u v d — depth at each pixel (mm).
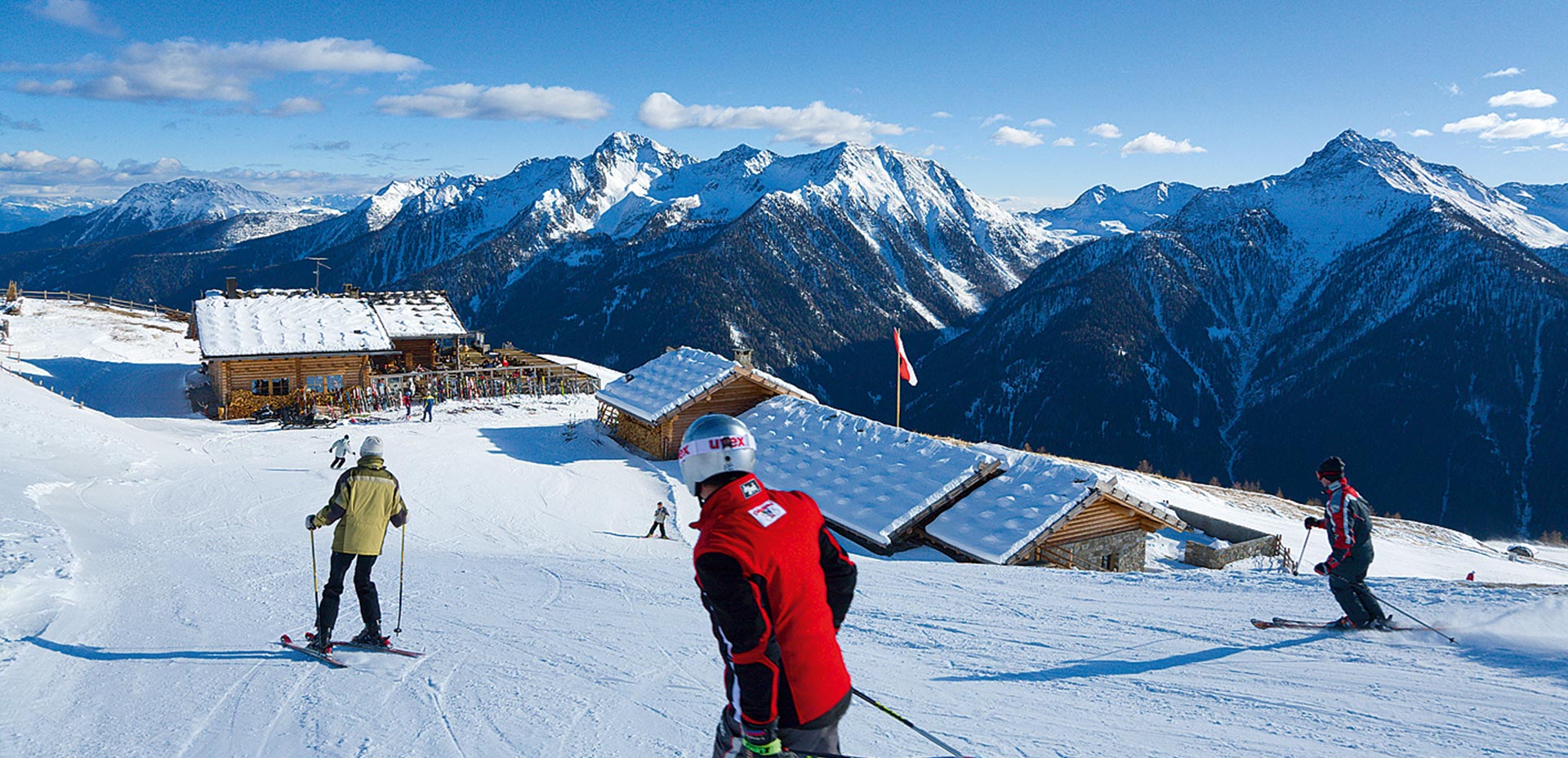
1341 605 7824
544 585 11375
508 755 4953
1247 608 8828
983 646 7699
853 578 2824
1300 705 5703
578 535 25656
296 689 6418
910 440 29000
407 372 56781
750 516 2564
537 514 27922
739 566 2434
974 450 27922
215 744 5359
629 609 9656
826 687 2514
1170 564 29172
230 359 46938
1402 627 7512
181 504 23906
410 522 25516
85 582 11000
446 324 60281
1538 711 5363
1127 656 7207
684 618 9047
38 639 8008
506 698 6070
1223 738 5109
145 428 41312
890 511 25391
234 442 38844
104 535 16750
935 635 8164
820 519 2760
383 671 6852
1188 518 35594
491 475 32188
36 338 62656
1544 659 6352
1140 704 5832
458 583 11602
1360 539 7480
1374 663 6598
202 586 11211
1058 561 23516
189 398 50281
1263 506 53438
